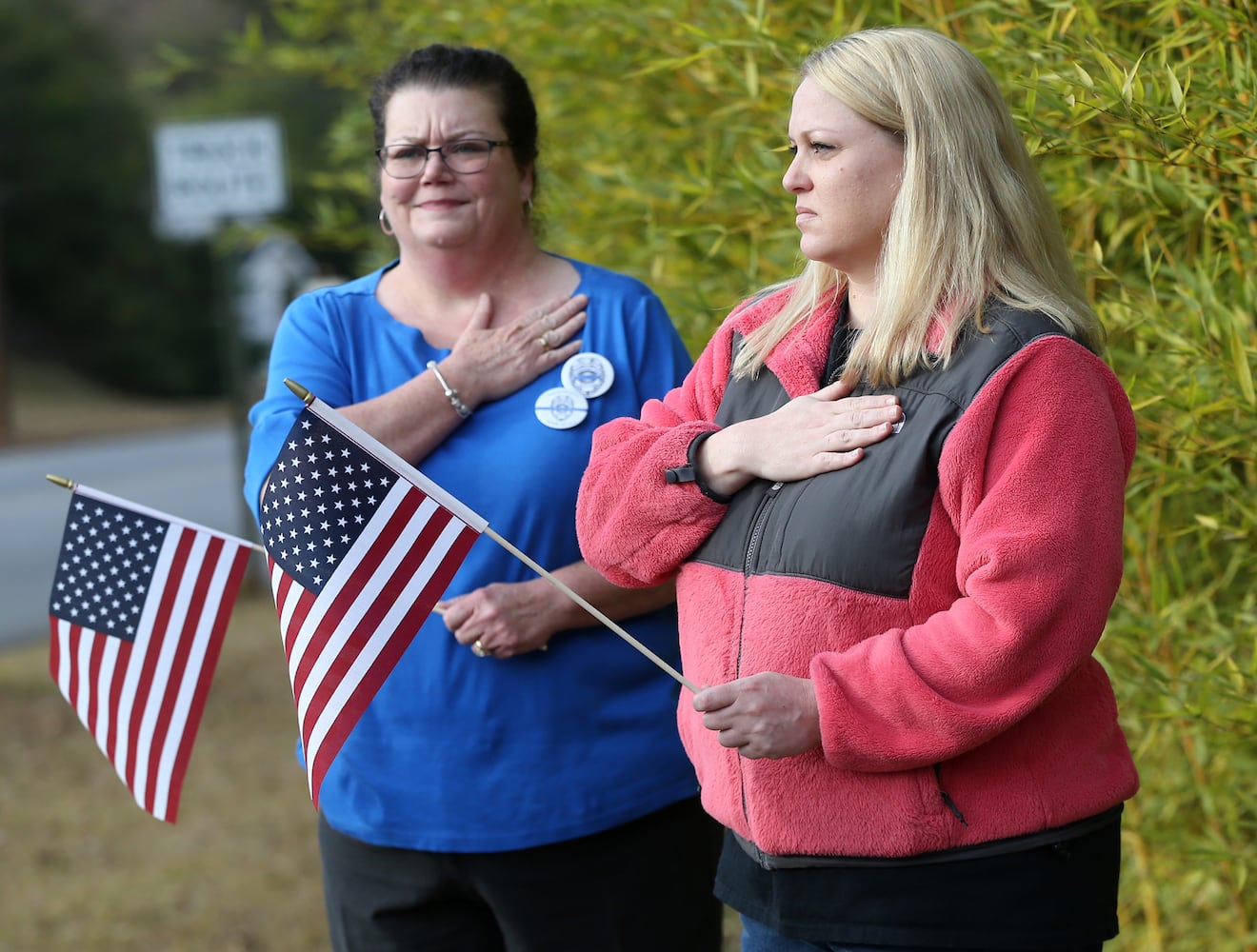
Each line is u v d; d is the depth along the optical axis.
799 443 2.48
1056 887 2.39
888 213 2.48
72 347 48.31
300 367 3.35
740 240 4.20
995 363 2.33
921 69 2.43
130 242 48.31
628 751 3.30
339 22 6.21
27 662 9.91
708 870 3.48
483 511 3.25
